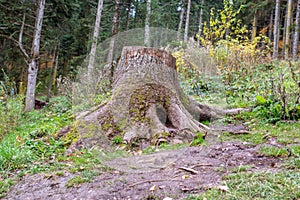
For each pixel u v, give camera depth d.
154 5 10.31
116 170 2.06
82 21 12.46
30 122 5.23
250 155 2.24
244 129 3.15
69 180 1.99
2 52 11.91
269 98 3.77
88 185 1.88
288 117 3.34
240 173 1.82
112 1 10.20
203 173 1.90
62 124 3.71
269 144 2.51
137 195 1.66
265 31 17.25
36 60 8.56
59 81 7.10
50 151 2.74
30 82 8.37
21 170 2.35
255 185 1.59
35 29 8.72
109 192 1.74
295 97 3.69
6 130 4.23
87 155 2.47
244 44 8.36
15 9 9.77
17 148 2.77
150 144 1.94
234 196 1.48
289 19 11.78
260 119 3.51
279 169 1.87
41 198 1.77
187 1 15.92
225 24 7.34
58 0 10.53
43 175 2.16
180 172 1.94
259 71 6.45
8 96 5.55
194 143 2.12
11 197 1.84
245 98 4.70
